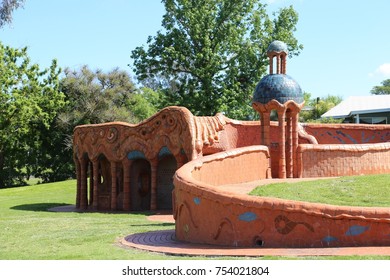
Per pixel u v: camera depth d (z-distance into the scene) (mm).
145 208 28109
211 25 43906
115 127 28078
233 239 11508
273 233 10992
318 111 68812
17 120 52906
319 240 10562
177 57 43125
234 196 11594
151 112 70188
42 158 59094
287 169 23328
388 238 10234
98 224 18922
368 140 32031
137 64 45281
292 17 46062
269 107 23391
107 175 29828
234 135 28359
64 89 58812
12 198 37312
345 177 18172
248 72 45062
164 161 27672
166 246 11984
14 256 11703
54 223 19547
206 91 43875
